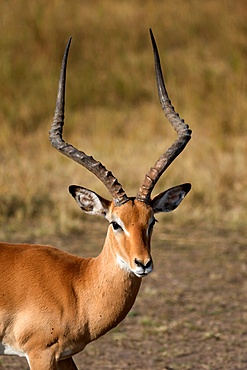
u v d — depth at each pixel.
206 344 18.66
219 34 44.69
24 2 45.16
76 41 43.41
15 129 35.66
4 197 27.00
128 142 34.09
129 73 41.12
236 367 17.39
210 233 26.31
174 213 27.44
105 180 14.42
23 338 14.38
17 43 42.59
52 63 41.28
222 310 20.69
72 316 14.38
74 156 14.70
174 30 45.50
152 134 35.25
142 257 13.73
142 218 14.14
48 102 37.88
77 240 25.22
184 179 29.50
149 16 46.69
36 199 27.53
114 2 49.00
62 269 14.68
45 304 14.35
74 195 14.89
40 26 43.28
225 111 36.56
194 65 41.12
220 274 23.09
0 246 14.97
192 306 20.92
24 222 26.36
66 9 46.25
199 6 47.41
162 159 14.67
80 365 17.50
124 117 37.22
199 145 33.25
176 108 37.88
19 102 37.88
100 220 27.33
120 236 14.15
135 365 17.48
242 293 21.91
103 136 34.75
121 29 45.47
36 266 14.66
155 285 22.27
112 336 19.06
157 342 18.75
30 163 31.11
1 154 32.03
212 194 28.70
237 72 39.78
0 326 14.44
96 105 39.09
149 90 39.75
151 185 14.47
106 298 14.42
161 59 42.16
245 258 24.33
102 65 41.97
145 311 20.53
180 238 25.83
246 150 32.91
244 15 45.06
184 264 23.83
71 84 39.41
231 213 27.70
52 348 14.38
